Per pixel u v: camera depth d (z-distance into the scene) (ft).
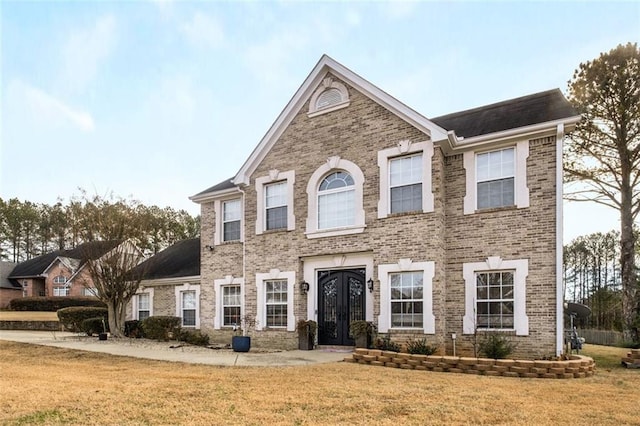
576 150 70.18
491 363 35.70
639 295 75.66
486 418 22.09
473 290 45.24
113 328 69.87
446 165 48.47
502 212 44.73
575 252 164.25
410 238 46.19
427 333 43.93
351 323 47.01
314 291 53.16
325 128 53.67
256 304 56.85
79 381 31.04
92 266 69.67
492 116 51.75
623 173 66.74
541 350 41.37
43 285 163.22
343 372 35.42
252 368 37.63
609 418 22.38
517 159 44.55
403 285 46.52
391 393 27.40
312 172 54.03
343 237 50.57
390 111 48.91
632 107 63.93
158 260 83.05
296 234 54.44
